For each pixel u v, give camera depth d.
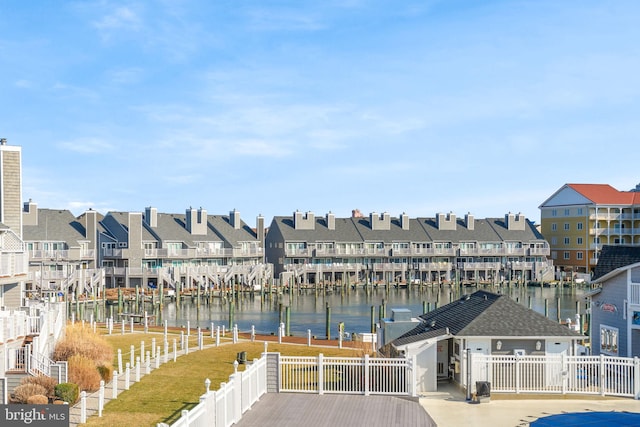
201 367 31.09
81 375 25.14
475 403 22.27
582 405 21.98
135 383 26.86
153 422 20.86
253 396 21.42
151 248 95.00
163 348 37.41
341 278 109.69
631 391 23.02
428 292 100.69
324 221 114.50
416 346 24.55
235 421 19.09
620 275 31.91
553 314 74.50
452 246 114.19
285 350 37.69
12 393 23.64
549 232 123.12
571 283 106.75
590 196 115.38
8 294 35.44
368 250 111.19
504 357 23.41
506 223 120.56
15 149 39.00
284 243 107.56
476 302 29.33
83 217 94.38
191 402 23.64
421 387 24.39
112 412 22.06
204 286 94.44
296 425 18.92
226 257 104.06
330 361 23.72
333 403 21.66
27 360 24.67
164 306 81.75
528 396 22.84
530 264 113.69
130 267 91.62
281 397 22.50
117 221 94.88
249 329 63.22
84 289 83.62
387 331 32.25
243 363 32.03
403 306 82.50
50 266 86.56
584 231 115.50
